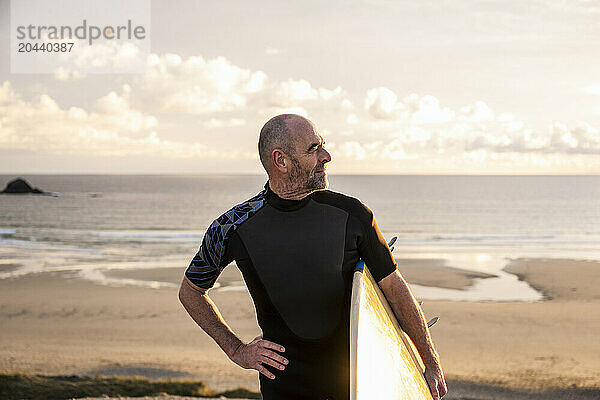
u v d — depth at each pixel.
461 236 72.56
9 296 38.09
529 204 109.50
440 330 27.12
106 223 82.50
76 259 54.16
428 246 63.56
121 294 38.16
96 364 21.11
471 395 16.22
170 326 28.95
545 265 50.12
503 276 44.25
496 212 96.75
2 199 118.56
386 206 105.00
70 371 20.05
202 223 82.31
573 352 22.77
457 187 160.62
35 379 13.57
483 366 20.19
